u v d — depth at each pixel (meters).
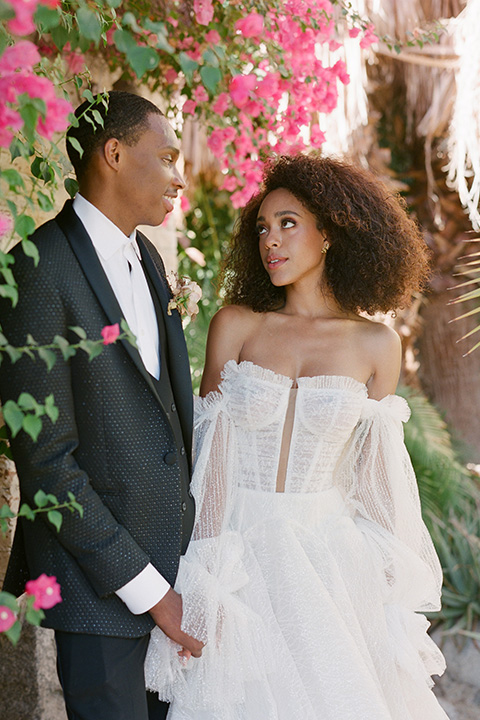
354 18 3.12
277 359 2.54
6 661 2.71
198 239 5.69
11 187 1.67
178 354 2.25
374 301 2.63
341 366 2.53
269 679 2.24
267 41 2.81
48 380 1.86
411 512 2.59
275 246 2.50
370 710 2.21
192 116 3.13
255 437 2.47
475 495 4.84
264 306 2.64
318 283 2.62
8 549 2.62
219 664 2.18
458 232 5.79
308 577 2.31
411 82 4.96
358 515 2.64
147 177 2.09
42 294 1.90
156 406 2.06
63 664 2.03
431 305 5.85
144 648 2.13
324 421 2.43
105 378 1.97
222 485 2.39
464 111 4.07
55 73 2.08
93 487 2.02
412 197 5.79
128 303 2.14
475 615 4.45
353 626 2.35
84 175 2.10
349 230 2.54
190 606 2.15
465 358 5.79
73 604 1.97
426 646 2.60
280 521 2.39
